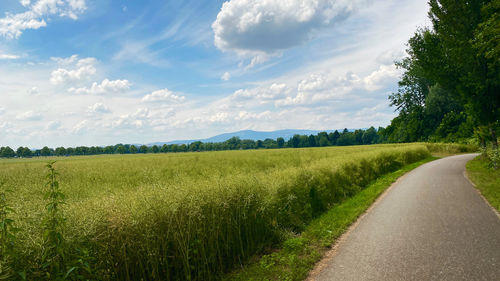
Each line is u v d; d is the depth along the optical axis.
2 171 18.20
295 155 27.73
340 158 13.91
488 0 15.08
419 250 4.77
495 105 15.95
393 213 7.37
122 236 3.66
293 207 7.05
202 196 4.80
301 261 4.62
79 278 2.99
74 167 20.22
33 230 3.01
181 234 4.11
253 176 6.66
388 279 3.82
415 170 17.98
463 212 7.12
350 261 4.50
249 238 5.41
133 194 4.52
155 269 3.84
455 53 16.05
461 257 4.41
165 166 19.56
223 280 4.32
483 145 20.80
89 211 3.62
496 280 3.66
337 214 7.52
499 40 11.50
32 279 2.81
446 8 16.36
